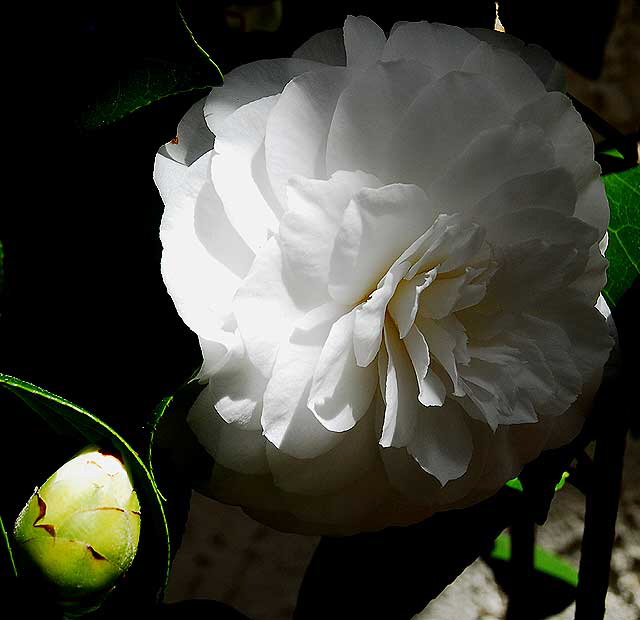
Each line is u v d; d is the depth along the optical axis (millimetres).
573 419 359
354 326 313
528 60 357
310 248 309
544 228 328
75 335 336
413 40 330
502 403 332
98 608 317
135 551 308
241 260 315
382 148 320
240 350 310
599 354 347
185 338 332
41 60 333
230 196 310
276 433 314
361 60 324
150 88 328
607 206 345
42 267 337
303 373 316
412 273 320
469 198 326
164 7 323
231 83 324
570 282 336
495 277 332
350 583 407
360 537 407
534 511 394
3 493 330
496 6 394
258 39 363
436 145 322
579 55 431
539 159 324
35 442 331
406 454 337
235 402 315
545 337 340
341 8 366
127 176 340
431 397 324
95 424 304
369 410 336
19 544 302
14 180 338
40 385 333
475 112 322
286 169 314
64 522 299
